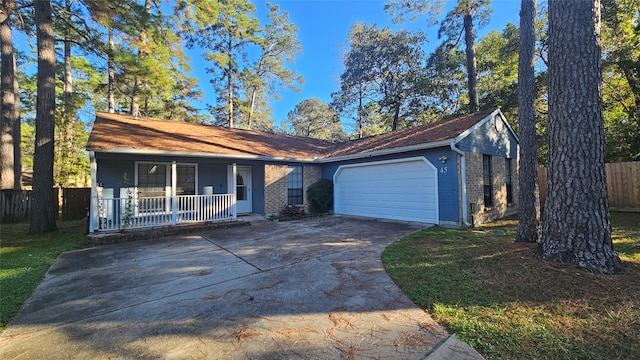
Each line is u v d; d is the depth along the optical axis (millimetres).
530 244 5141
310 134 45000
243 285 4027
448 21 16578
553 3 4227
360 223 9430
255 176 12008
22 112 21109
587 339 2395
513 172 11305
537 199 5688
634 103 13430
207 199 9586
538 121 16281
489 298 3240
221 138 12367
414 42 23969
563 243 3926
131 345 2590
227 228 8930
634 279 3381
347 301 3393
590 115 3875
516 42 15609
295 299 3492
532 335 2490
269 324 2898
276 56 28062
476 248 5270
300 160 11898
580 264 3711
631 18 12953
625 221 7809
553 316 2783
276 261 5188
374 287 3791
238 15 22391
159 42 11656
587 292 3158
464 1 14273
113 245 6930
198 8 13906
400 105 24672
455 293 3428
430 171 8891
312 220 10414
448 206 8391
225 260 5375
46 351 2545
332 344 2512
